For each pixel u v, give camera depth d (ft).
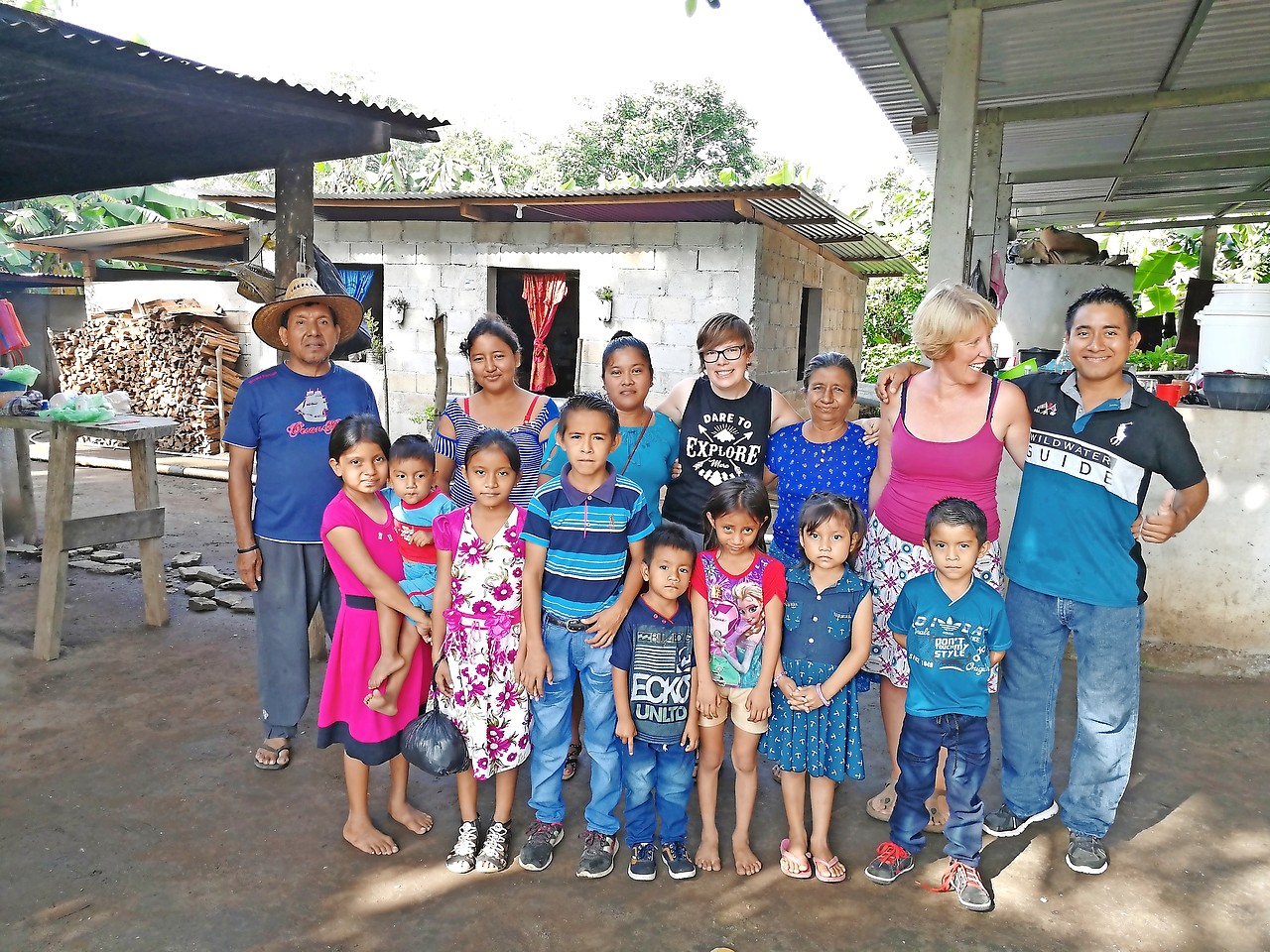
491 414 11.00
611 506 8.77
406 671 9.50
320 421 11.43
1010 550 9.56
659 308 32.53
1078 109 22.94
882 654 9.81
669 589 8.46
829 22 18.13
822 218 31.86
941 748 10.03
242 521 11.22
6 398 16.40
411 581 9.76
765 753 9.20
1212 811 10.39
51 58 10.38
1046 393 9.18
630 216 31.53
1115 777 9.09
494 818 9.43
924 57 20.38
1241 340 14.84
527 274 34.42
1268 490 13.88
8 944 7.92
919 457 9.24
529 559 8.86
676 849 9.16
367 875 9.07
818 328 41.52
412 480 9.30
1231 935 8.25
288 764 11.39
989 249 24.64
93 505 27.20
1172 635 14.69
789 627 8.95
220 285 38.52
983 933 8.25
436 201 29.53
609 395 10.30
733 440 10.69
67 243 38.45
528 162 95.04
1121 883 9.04
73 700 13.16
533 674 8.86
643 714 8.77
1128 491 8.75
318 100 13.00
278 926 8.23
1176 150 30.68
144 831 9.79
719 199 26.76
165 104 12.76
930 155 30.94
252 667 14.52
